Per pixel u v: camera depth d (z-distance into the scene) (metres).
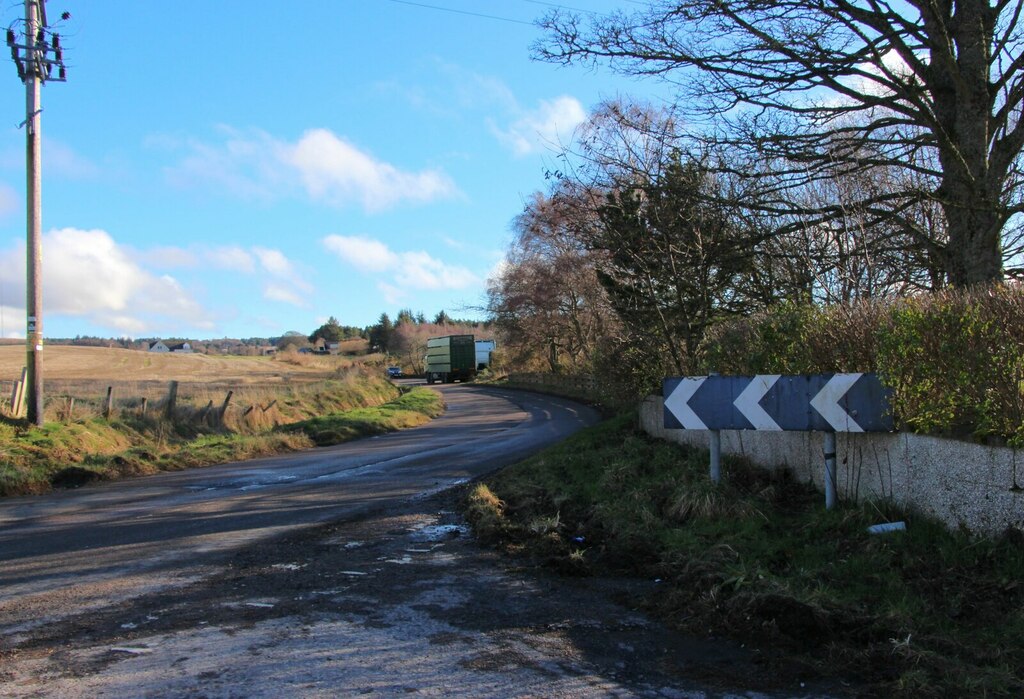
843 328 7.83
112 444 16.50
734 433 10.05
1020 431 5.23
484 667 4.26
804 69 10.29
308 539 7.83
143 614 5.29
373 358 102.00
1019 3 9.34
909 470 6.58
